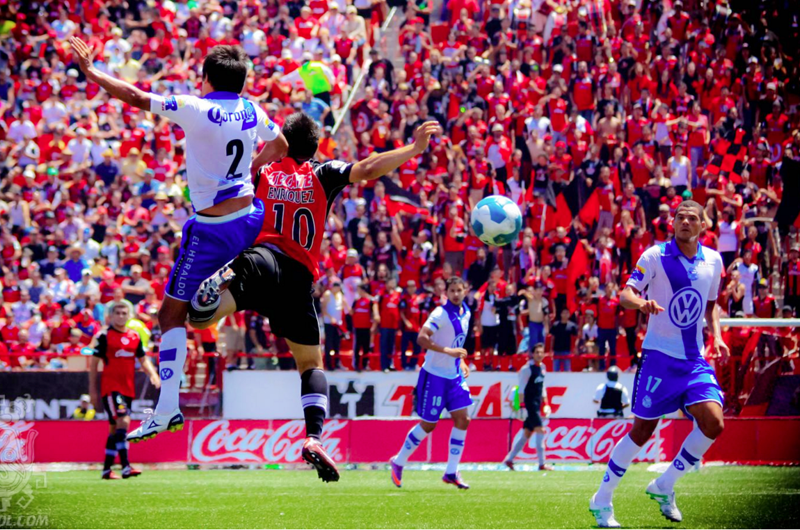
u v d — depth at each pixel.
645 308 14.41
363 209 38.78
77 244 38.41
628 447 15.14
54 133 42.41
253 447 29.88
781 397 31.92
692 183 42.12
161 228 38.50
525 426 29.02
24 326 35.38
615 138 41.88
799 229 41.72
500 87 43.69
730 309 36.69
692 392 14.89
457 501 19.19
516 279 37.50
